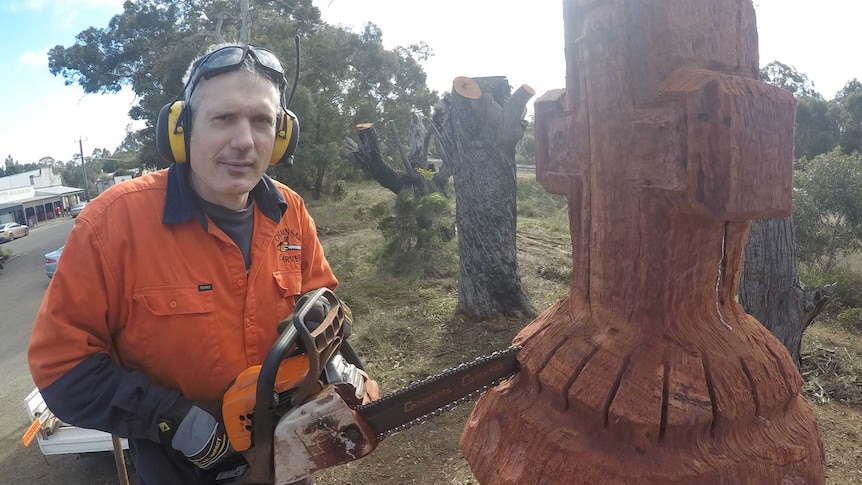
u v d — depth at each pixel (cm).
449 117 593
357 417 128
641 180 107
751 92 95
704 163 95
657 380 105
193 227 152
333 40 2298
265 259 164
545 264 865
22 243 2697
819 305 403
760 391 108
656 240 108
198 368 151
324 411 126
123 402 135
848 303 645
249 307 158
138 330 146
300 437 127
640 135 106
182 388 151
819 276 684
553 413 117
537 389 124
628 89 107
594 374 111
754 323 124
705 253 111
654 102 104
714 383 105
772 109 97
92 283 139
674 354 107
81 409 136
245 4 1664
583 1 114
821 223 770
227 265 156
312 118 1955
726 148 93
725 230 114
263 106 147
